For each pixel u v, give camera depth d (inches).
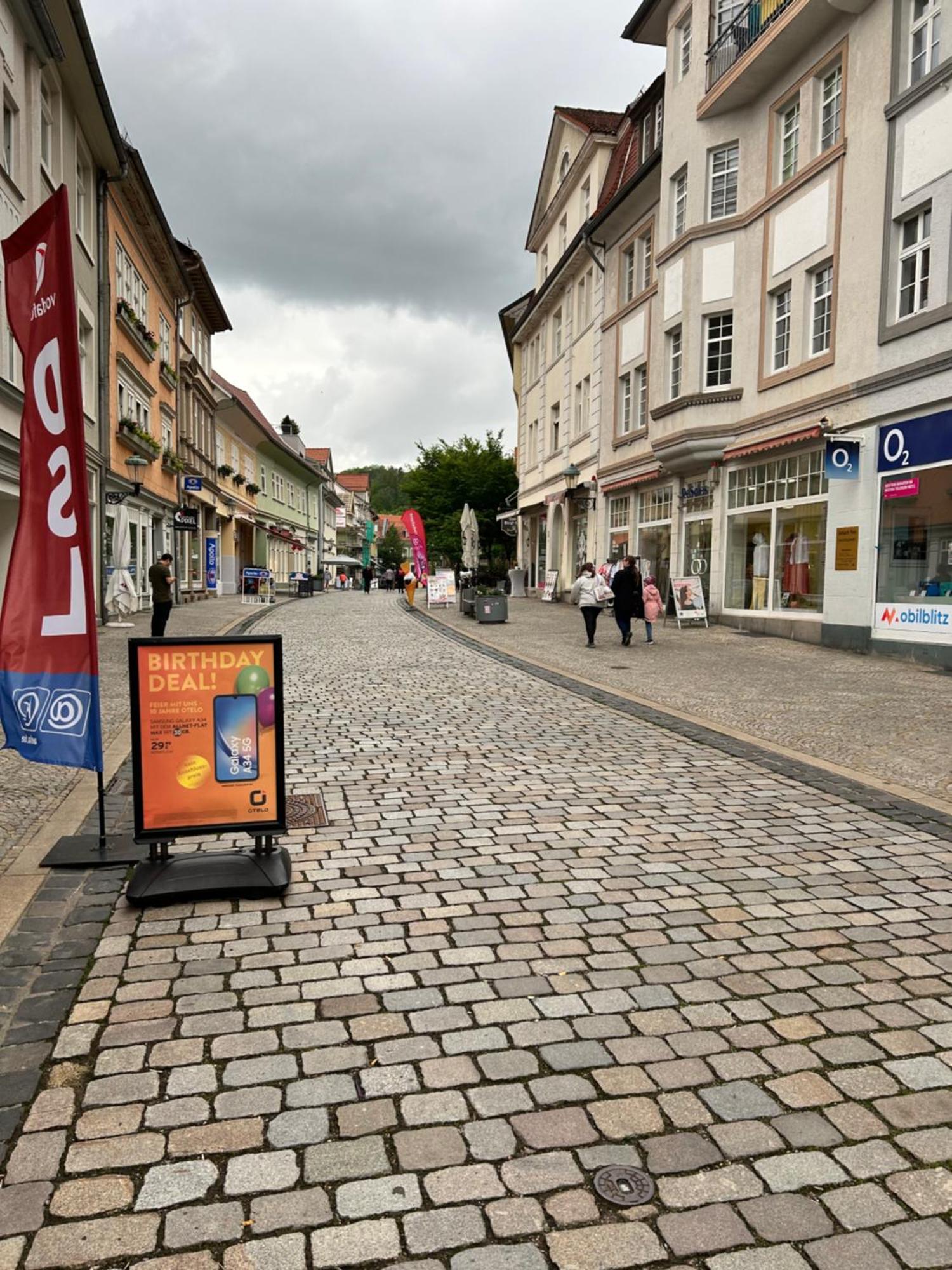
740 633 719.1
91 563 189.5
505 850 202.5
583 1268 85.0
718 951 152.6
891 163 565.3
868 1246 88.0
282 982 139.8
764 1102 110.6
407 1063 118.3
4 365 522.9
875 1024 129.5
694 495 810.2
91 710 193.5
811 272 660.1
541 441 1396.4
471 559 1338.6
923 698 415.8
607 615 952.9
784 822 227.1
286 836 211.6
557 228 1284.4
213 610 1085.1
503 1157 100.3
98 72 688.4
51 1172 97.4
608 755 301.0
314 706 394.3
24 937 155.3
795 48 661.3
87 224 792.3
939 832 220.2
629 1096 111.6
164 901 169.8
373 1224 90.4
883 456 569.9
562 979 141.9
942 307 518.6
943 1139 104.4
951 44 521.7
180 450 1251.8
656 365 859.4
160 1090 112.0
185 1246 87.4
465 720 362.6
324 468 3255.4
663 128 834.2
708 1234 89.3
